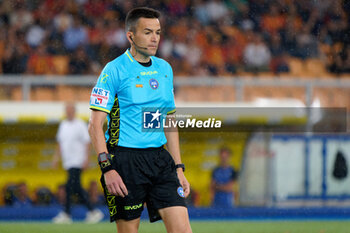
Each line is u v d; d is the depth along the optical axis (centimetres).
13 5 4575
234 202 3234
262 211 3197
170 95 1220
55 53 4441
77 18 4606
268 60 4769
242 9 4912
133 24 1188
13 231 2397
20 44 4447
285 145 3272
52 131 3167
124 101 1173
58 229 2500
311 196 3256
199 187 3225
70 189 2839
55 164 2931
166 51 4631
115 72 1166
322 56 4850
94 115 1145
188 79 3378
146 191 1187
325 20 4972
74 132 2825
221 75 4641
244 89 3416
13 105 3130
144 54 1186
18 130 3131
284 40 4872
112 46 4559
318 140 3281
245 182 3253
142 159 1174
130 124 1176
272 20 4947
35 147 3150
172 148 1243
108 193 1184
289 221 2936
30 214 3086
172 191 1178
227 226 2672
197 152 3247
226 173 3241
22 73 4331
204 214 3152
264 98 3369
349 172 3278
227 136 3259
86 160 2869
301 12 4969
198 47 4703
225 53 4728
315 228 2602
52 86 3322
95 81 3378
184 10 4834
